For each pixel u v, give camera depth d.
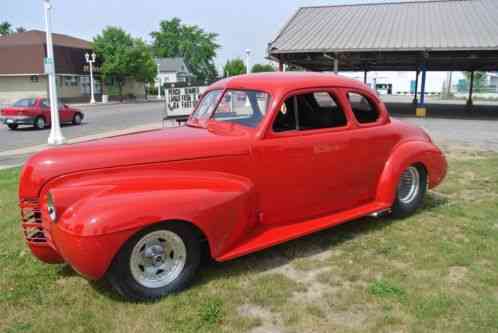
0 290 3.53
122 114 27.03
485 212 5.43
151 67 50.16
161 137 3.82
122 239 3.07
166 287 3.41
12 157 10.77
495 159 9.20
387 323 3.07
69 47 43.19
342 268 3.92
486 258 4.10
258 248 3.76
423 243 4.46
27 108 18.47
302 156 4.14
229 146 3.76
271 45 20.73
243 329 3.02
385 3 27.41
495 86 64.94
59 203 3.12
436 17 23.77
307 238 4.62
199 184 3.51
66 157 3.41
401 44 19.31
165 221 3.26
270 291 3.51
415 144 5.19
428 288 3.55
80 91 45.19
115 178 3.37
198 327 3.04
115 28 46.62
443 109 28.08
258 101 4.07
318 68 34.91
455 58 24.34
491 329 2.98
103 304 3.32
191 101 10.40
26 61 40.28
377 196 4.93
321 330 3.01
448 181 7.09
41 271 3.88
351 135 4.52
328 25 23.72
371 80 63.81
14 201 6.01
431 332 2.96
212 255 3.53
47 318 3.14
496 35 19.30
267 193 4.00
